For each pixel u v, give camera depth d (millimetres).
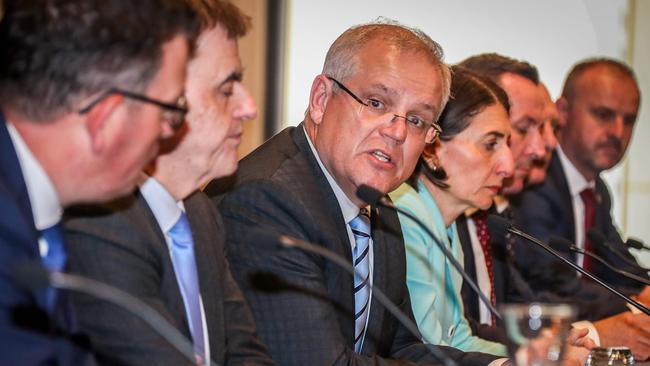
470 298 8633
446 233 7805
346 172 6266
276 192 6082
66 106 4047
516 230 6836
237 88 5355
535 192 11414
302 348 5875
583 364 7031
